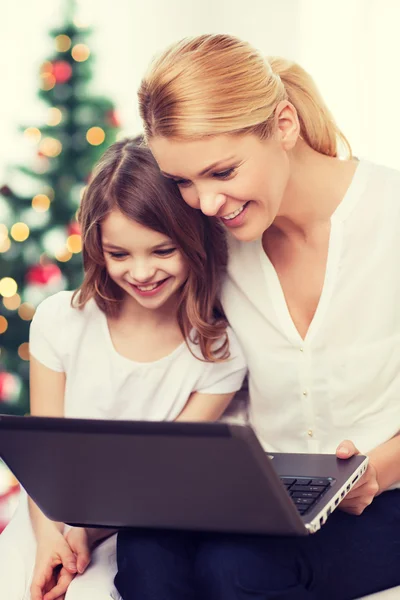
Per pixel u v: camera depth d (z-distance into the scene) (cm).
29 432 140
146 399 194
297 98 178
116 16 436
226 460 130
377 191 178
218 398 194
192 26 425
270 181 162
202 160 156
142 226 174
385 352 176
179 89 155
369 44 345
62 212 355
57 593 170
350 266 176
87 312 195
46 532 179
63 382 199
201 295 185
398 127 344
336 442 182
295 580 150
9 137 443
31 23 441
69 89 358
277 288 182
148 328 193
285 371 182
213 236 185
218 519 141
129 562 153
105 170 179
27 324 355
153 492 141
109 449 137
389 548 165
